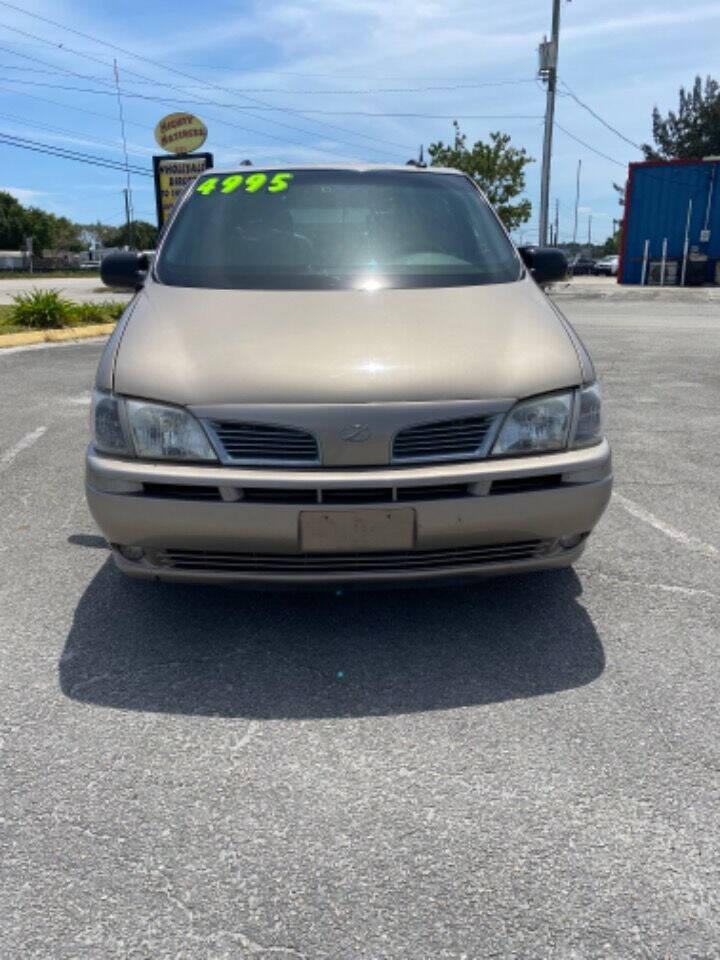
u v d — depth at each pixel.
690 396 8.02
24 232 96.31
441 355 2.84
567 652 3.01
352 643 3.08
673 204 33.28
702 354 11.23
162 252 3.78
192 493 2.68
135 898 1.92
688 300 24.72
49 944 1.79
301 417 2.64
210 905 1.90
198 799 2.25
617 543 4.05
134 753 2.45
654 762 2.38
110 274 4.07
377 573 2.75
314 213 3.92
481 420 2.72
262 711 2.66
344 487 2.59
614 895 1.91
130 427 2.74
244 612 3.33
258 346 2.87
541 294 3.55
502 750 2.45
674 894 1.91
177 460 2.70
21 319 13.12
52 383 8.30
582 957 1.75
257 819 2.17
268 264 3.58
